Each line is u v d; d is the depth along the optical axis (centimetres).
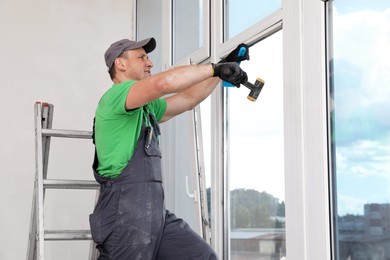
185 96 311
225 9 357
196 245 272
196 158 342
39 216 297
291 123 280
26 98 444
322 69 267
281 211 301
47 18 457
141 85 254
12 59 445
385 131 242
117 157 266
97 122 272
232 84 264
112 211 265
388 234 237
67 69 457
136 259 261
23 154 438
